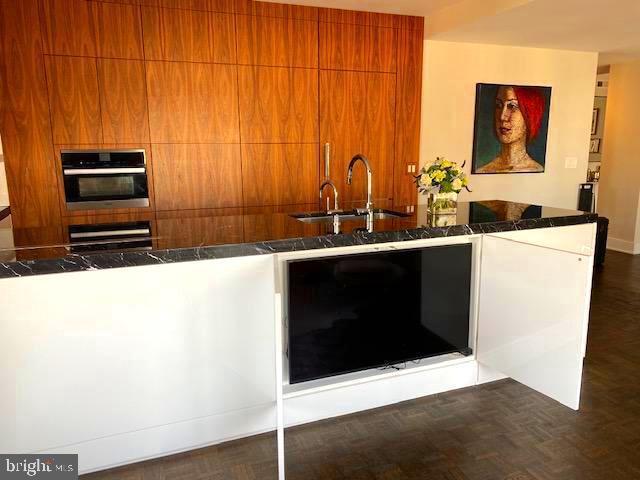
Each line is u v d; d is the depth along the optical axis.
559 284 2.17
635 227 5.98
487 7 3.79
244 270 2.04
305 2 3.99
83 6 3.49
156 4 3.65
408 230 2.31
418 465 2.07
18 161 3.52
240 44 3.92
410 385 2.59
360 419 2.42
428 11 4.34
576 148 5.64
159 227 2.46
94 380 1.90
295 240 2.09
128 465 2.06
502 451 2.15
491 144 5.15
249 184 4.15
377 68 4.42
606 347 3.29
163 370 2.00
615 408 2.51
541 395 2.65
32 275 1.73
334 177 4.44
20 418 1.81
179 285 1.95
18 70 3.43
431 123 4.88
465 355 2.75
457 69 4.87
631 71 5.86
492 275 2.54
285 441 2.24
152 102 3.75
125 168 3.74
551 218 2.69
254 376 2.17
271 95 4.09
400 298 2.46
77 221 3.73
